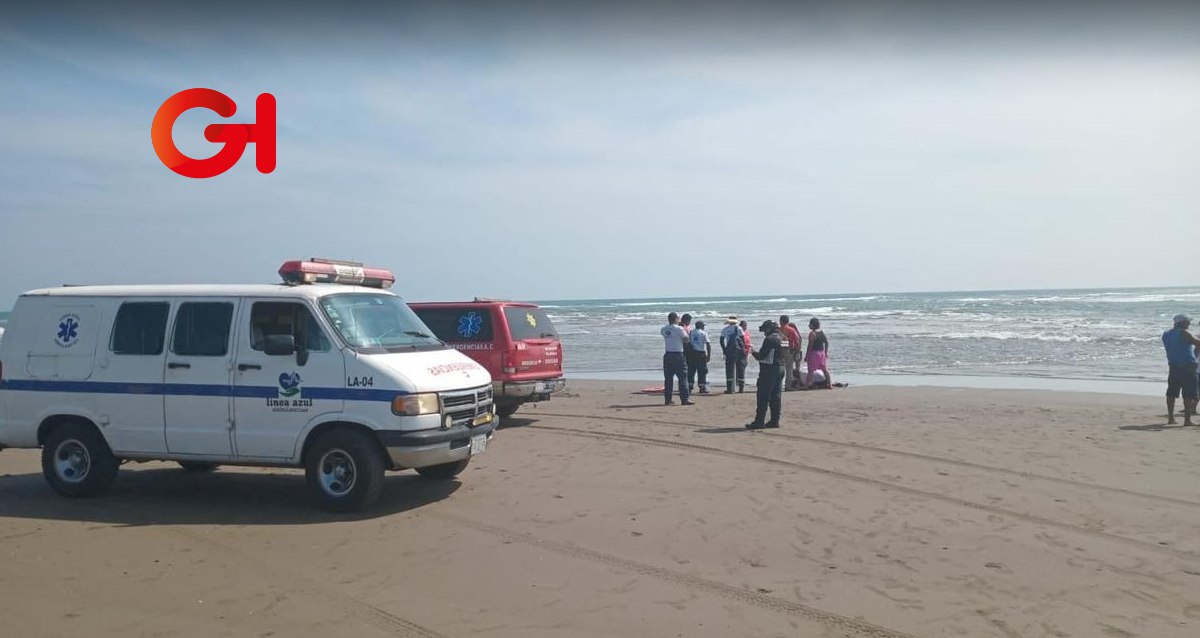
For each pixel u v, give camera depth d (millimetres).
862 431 12336
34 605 5406
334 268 8898
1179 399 16375
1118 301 75250
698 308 90875
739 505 7934
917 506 7859
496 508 7898
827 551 6520
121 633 4949
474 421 8250
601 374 24469
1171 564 6195
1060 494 8289
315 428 7758
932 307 70938
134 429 8133
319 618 5188
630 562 6273
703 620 5145
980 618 5168
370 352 7797
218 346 8039
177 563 6277
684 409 15430
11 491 8812
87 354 8312
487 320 13234
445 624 5090
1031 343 31250
